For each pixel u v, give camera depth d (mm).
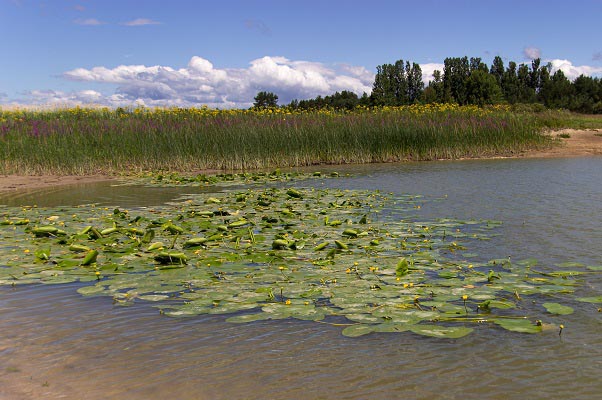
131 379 2721
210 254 5137
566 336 3176
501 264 4691
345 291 3932
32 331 3357
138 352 3039
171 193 10039
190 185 11258
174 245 5539
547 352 2971
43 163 13367
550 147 18500
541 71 62531
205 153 15008
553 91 54531
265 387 2627
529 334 3215
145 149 14641
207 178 11953
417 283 4141
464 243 5488
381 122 17266
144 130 15266
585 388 2588
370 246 5344
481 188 9641
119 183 11750
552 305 3604
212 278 4367
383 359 2918
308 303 3680
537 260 4836
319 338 3195
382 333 3281
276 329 3344
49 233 6047
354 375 2740
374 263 4723
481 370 2777
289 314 3482
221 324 3436
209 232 6117
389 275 4359
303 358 2939
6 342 3191
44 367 2863
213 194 9688
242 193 9609
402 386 2621
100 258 5039
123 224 6723
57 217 7113
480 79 44906
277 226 6520
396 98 54094
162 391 2596
